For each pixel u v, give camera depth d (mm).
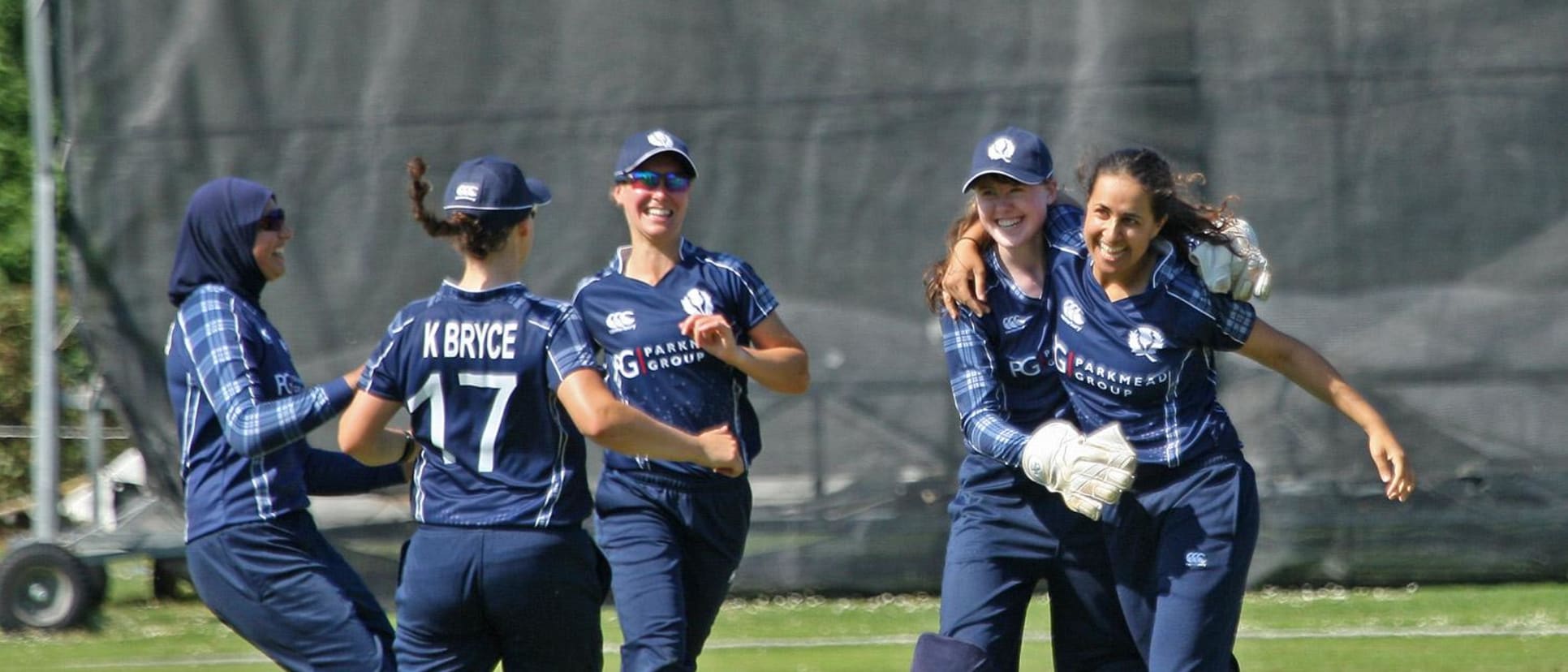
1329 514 27578
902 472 27969
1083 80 27281
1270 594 27844
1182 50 27234
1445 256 27172
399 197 28109
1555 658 22703
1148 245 14039
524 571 13758
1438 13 27078
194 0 28156
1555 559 27312
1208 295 14117
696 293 16438
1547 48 27000
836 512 28156
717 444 13961
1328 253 27266
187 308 14789
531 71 28016
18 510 37562
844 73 27734
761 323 16625
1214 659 14141
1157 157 13836
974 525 15617
